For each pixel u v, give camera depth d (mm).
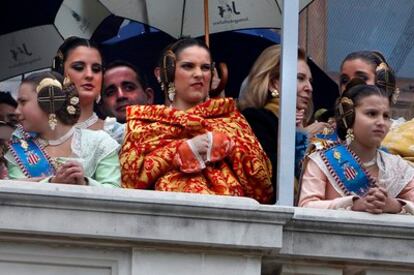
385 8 20812
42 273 16375
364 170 17453
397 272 16969
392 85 18969
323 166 17406
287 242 16734
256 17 20547
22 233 16297
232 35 20547
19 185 16328
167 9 20500
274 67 18391
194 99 17828
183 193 16578
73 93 17359
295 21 17359
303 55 18812
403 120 18906
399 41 20719
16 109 18031
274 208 16500
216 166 17406
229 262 16562
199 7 20547
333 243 16781
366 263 16891
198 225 16453
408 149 18250
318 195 17297
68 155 17281
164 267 16484
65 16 20500
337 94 20172
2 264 16359
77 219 16312
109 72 19422
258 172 17500
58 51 18516
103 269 16453
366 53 19000
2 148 17281
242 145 17531
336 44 20828
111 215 16359
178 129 17484
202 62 17844
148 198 16375
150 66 20453
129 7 20438
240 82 20500
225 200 16531
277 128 18047
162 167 17266
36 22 20516
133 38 20500
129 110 17641
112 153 17359
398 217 16891
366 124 17469
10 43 20531
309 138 18422
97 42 20469
